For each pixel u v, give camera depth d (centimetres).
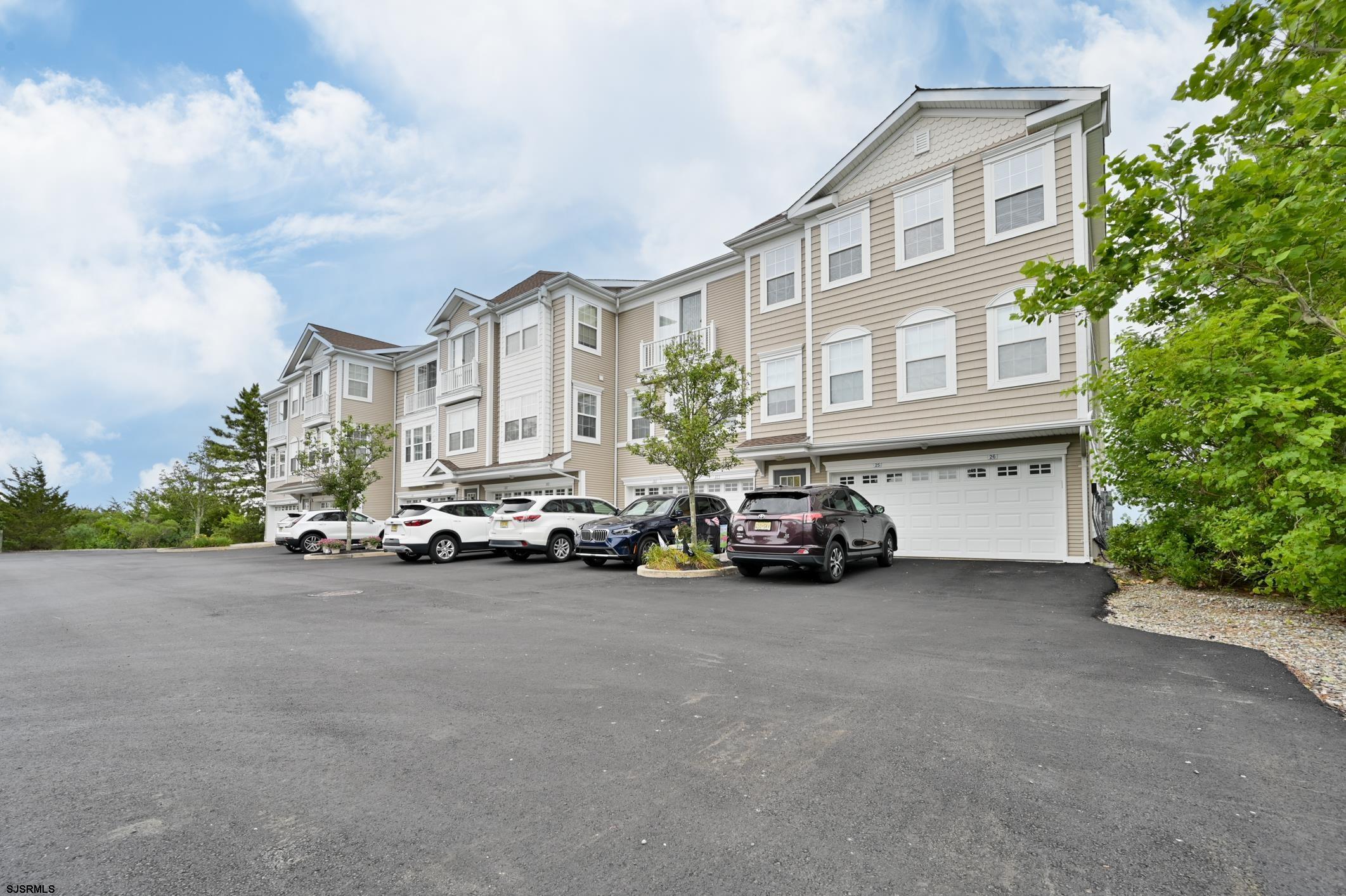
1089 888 228
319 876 242
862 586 1006
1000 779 316
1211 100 592
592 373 2234
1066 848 254
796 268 1714
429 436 2852
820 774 326
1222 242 589
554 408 2189
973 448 1366
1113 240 645
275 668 554
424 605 905
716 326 1966
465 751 364
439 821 284
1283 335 621
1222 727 380
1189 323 757
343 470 2144
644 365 2128
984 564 1257
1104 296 686
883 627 688
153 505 3909
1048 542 1275
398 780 327
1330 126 511
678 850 257
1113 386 865
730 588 1020
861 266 1545
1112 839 260
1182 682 470
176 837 273
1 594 1182
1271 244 553
